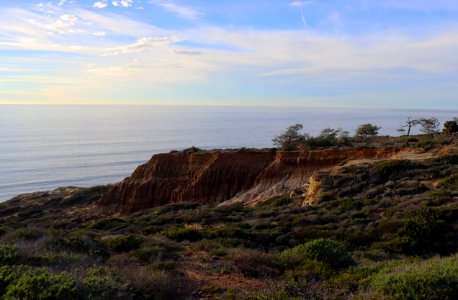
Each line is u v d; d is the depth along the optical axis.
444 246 14.45
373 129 76.12
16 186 155.75
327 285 8.98
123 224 27.23
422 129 71.56
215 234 17.28
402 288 7.69
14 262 9.22
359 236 16.25
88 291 7.11
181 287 9.12
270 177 51.66
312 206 25.38
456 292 7.53
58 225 40.00
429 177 26.73
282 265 11.30
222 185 55.00
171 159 60.75
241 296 8.38
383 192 25.12
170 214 34.31
